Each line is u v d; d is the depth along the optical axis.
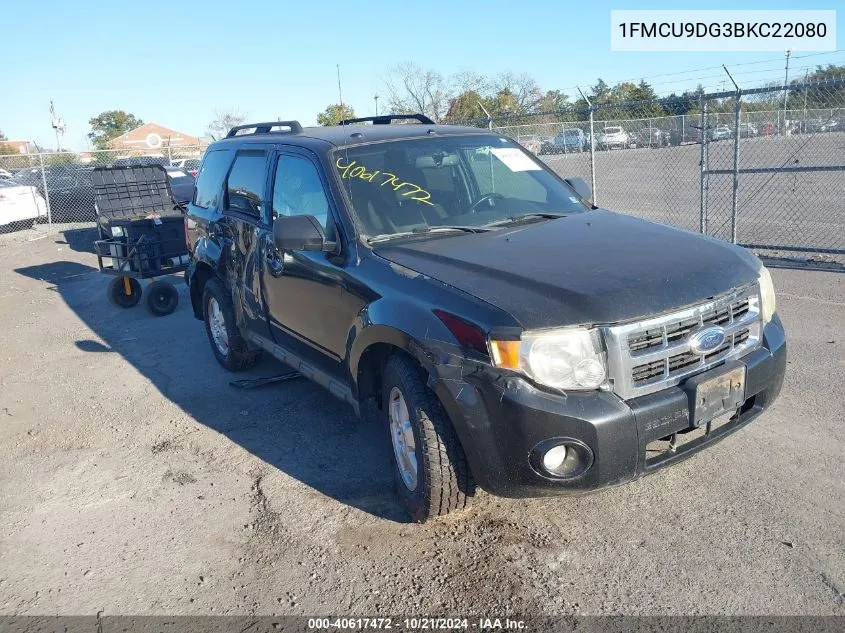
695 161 20.20
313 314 4.49
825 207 12.81
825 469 3.94
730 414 3.57
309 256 4.41
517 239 3.93
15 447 5.18
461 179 4.64
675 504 3.75
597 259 3.52
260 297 5.27
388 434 3.95
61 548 3.82
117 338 7.99
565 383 3.07
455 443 3.46
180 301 9.63
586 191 5.10
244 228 5.45
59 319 9.05
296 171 4.81
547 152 18.52
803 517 3.53
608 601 3.09
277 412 5.46
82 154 21.44
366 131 4.96
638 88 21.58
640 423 3.10
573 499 3.88
